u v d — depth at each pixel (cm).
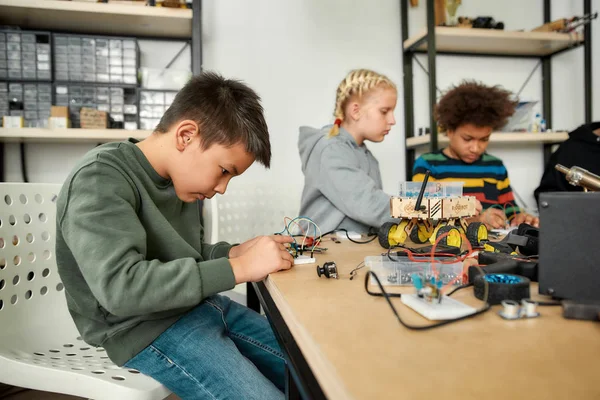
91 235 66
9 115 174
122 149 80
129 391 68
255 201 176
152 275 65
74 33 192
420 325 41
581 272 47
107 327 77
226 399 72
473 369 31
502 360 33
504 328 40
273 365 92
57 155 195
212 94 80
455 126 181
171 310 79
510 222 144
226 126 77
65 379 71
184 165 80
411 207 88
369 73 150
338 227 138
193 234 100
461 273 60
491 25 215
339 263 74
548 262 48
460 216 90
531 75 247
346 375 30
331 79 222
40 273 93
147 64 202
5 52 172
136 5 173
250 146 79
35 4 163
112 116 181
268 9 215
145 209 81
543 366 32
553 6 249
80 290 78
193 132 78
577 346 36
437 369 31
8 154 191
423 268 65
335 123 152
